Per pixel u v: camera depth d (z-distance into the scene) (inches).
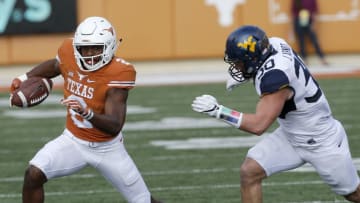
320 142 615.2
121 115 601.3
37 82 641.0
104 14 1887.3
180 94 1524.4
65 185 852.0
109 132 596.1
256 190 619.8
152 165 940.0
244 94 1504.7
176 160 964.6
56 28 1866.4
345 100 1406.3
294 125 612.7
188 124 1212.5
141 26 1909.4
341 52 1973.4
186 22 1926.7
